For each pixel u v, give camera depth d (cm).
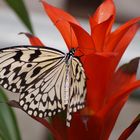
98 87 78
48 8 77
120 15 173
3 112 87
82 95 72
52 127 78
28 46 72
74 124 78
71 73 73
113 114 78
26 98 73
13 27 122
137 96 100
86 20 153
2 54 72
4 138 85
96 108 78
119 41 77
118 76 79
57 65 73
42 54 73
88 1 156
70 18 77
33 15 143
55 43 115
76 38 76
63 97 73
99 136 79
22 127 171
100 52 74
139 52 111
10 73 72
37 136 170
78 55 75
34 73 73
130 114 175
